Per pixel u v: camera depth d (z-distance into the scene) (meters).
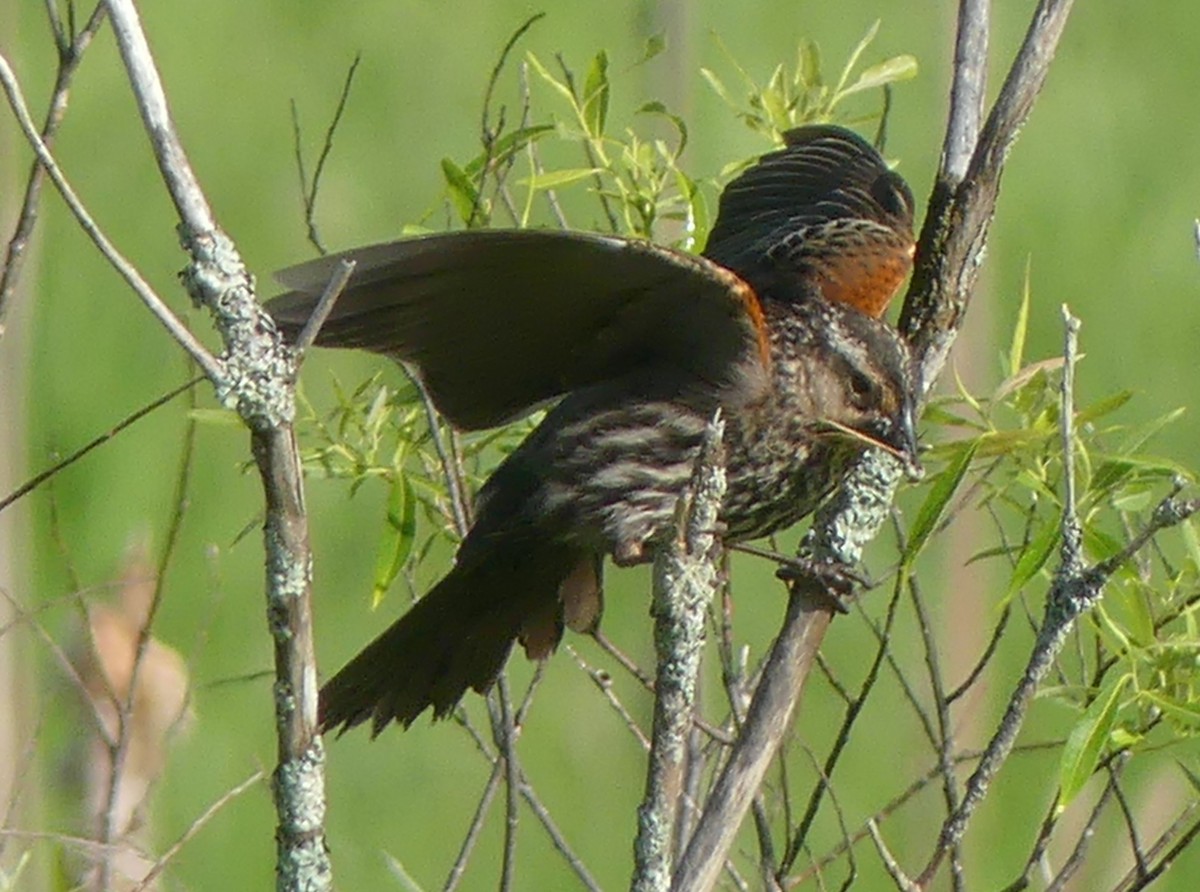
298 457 6.70
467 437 10.32
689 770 9.12
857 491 9.16
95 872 8.98
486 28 23.89
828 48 23.36
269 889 14.19
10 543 10.58
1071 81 25.17
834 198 10.45
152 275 19.06
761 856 8.47
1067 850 10.57
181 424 17.59
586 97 9.70
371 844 15.32
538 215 16.16
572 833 15.12
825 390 9.63
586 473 9.64
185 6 25.00
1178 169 23.47
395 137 22.00
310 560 6.75
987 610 12.78
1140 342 20.53
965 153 9.25
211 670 15.98
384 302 8.28
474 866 15.10
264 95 22.83
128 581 9.33
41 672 10.81
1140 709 8.42
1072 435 8.04
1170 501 7.54
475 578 9.46
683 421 9.61
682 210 9.80
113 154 21.11
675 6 12.84
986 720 13.97
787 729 8.63
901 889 7.86
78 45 8.09
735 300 8.98
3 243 11.59
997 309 20.64
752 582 16.06
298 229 20.44
